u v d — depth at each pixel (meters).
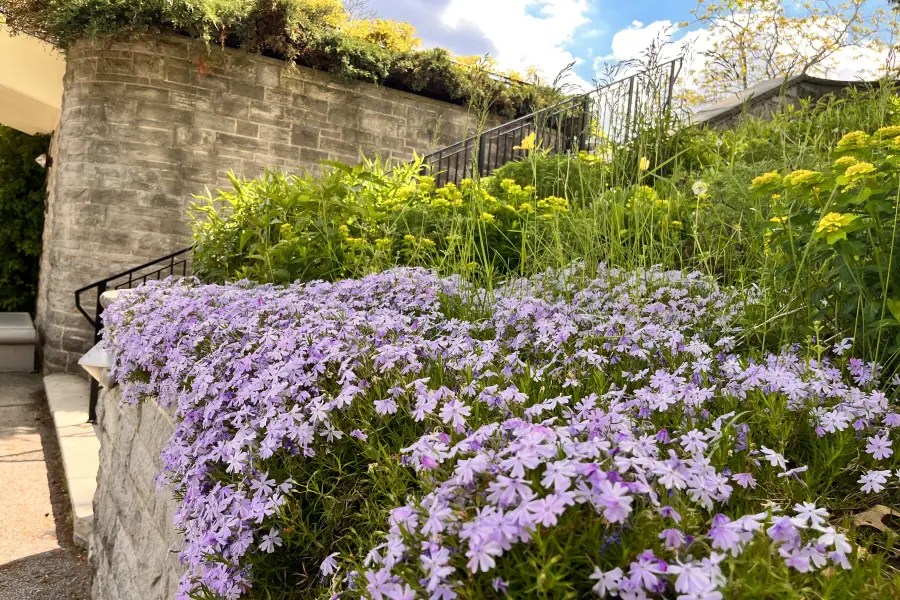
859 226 1.55
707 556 0.83
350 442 1.42
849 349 1.73
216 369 1.88
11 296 12.05
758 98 7.73
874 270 1.64
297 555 1.31
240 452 1.39
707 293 2.28
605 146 3.57
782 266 2.09
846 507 1.19
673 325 1.92
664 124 3.44
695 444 1.03
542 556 0.76
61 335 8.30
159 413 2.50
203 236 4.90
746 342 1.95
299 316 2.22
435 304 2.34
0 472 5.36
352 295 2.55
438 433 1.10
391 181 4.55
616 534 0.83
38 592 3.62
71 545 4.21
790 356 1.57
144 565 2.52
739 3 11.38
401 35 12.77
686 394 1.25
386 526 1.15
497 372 1.51
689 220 3.00
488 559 0.73
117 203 8.12
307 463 1.43
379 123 9.30
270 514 1.23
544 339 1.70
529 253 3.35
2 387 8.30
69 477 4.80
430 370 1.63
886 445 1.18
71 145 8.23
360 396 1.48
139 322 2.82
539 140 3.45
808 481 1.17
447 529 0.84
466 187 3.83
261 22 8.23
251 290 2.91
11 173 11.80
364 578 0.98
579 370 1.59
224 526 1.29
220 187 8.45
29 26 7.96
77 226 8.15
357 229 3.98
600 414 1.12
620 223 2.82
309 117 8.88
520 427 0.97
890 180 1.66
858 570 0.82
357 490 1.32
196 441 1.72
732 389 1.39
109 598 3.08
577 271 2.68
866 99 5.13
